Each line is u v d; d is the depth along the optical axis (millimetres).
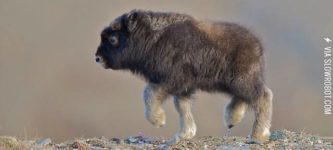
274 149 37062
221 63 37812
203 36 37750
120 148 36781
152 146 37500
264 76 39000
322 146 37938
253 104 38594
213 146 37344
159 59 38031
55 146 36938
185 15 38438
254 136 38750
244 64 37875
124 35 39219
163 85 38125
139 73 39656
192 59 37656
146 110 38250
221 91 38938
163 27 38094
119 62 39719
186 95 38688
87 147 36594
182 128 38875
